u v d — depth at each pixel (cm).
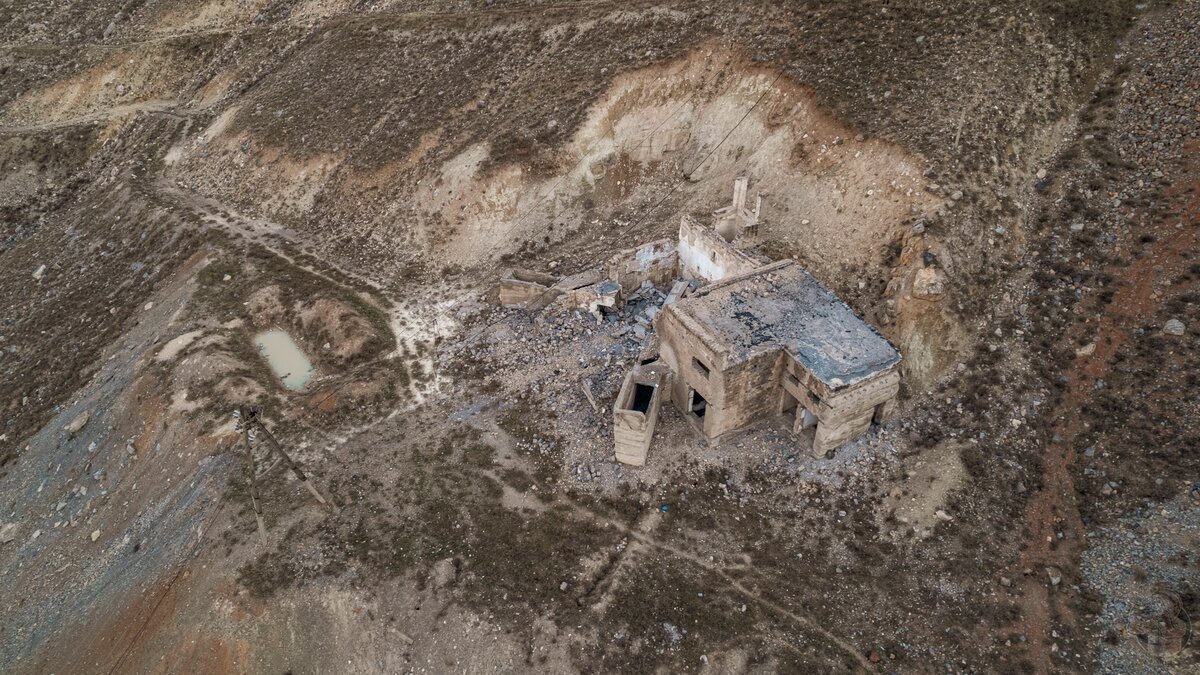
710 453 2595
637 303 3294
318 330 3525
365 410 3048
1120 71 3100
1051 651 2028
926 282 2659
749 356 2380
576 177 3953
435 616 2225
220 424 2978
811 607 2198
